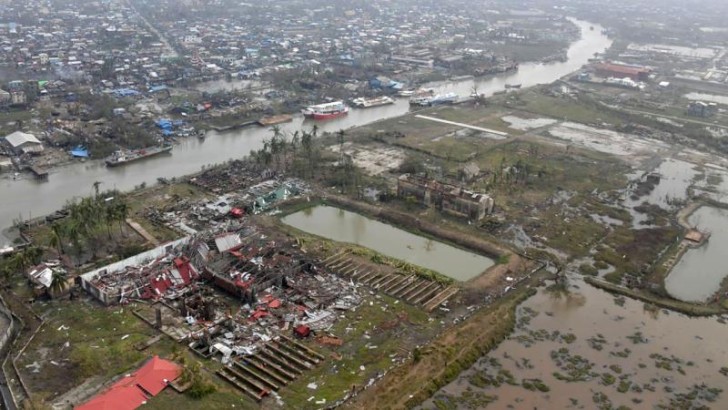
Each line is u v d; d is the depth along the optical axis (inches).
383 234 3951.8
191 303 2920.8
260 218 4003.4
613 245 3796.8
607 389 2488.9
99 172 4867.1
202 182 4562.0
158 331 2721.5
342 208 4303.6
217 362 2529.5
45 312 2844.5
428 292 3169.3
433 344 2696.9
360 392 2373.3
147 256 3321.9
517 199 4490.7
